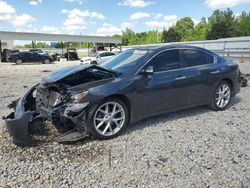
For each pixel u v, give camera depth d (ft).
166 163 12.16
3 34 114.32
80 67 15.47
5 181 10.78
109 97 14.70
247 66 60.54
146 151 13.37
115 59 18.30
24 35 120.06
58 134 15.01
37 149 13.46
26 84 36.65
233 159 12.50
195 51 19.27
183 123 17.52
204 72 19.01
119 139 14.87
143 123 17.48
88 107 14.06
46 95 15.19
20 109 14.29
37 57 99.60
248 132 15.99
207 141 14.61
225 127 16.83
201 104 19.49
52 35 128.36
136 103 15.78
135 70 16.01
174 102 17.67
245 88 30.35
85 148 13.67
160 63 17.10
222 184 10.50
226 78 20.53
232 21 277.64
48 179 10.94
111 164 12.09
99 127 14.73
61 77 14.42
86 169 11.68
